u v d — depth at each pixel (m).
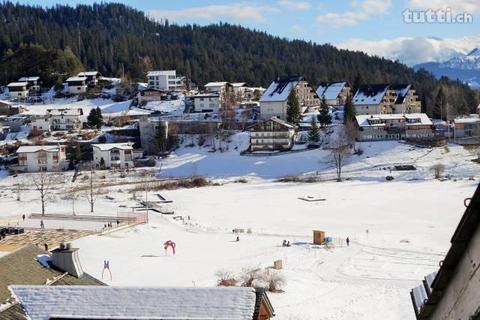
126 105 197.62
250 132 150.50
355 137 147.12
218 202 107.81
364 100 173.50
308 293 49.88
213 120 168.12
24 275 25.39
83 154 151.00
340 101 191.62
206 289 17.89
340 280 54.62
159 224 88.19
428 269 58.09
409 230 78.62
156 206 104.31
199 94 190.50
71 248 28.19
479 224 7.41
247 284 50.53
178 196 115.31
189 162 147.00
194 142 157.88
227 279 52.84
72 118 171.00
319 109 172.75
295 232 80.44
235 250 69.56
